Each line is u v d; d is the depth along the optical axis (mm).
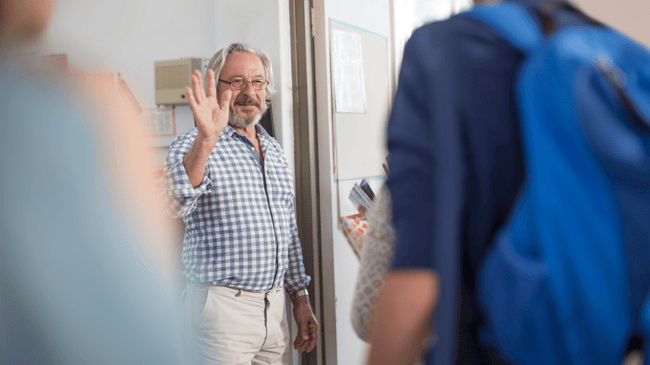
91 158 373
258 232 1842
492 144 525
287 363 2023
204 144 1636
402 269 521
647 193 485
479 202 532
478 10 574
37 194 351
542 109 503
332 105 2432
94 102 392
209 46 2482
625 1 1193
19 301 341
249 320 1821
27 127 357
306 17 2332
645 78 542
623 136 483
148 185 412
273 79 2121
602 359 468
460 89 524
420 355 547
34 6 383
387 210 873
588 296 460
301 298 2098
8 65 379
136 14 2602
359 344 2639
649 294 474
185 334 1817
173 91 2469
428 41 555
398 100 564
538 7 577
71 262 350
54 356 341
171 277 415
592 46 534
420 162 527
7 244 343
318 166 2410
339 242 2467
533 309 472
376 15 2861
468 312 556
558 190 482
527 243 493
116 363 354
